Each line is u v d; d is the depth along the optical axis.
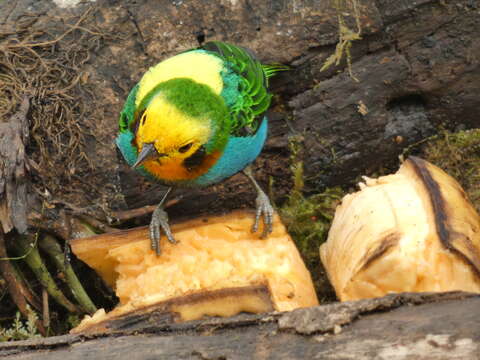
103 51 6.60
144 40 6.61
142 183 6.55
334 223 5.72
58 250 6.26
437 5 6.44
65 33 6.63
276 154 6.86
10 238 6.09
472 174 6.92
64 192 6.35
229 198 6.86
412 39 6.58
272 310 4.46
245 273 5.46
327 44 6.51
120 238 5.70
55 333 6.43
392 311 3.72
